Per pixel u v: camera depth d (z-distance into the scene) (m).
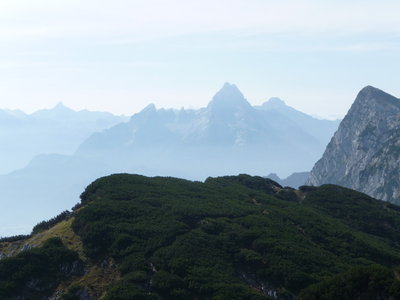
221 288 80.00
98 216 105.19
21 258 90.44
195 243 94.94
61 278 88.94
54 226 111.56
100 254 94.62
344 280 78.19
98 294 83.88
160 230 99.62
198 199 126.69
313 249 101.94
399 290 72.00
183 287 82.19
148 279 84.81
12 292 84.00
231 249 95.69
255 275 90.56
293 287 86.44
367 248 111.19
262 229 106.88
